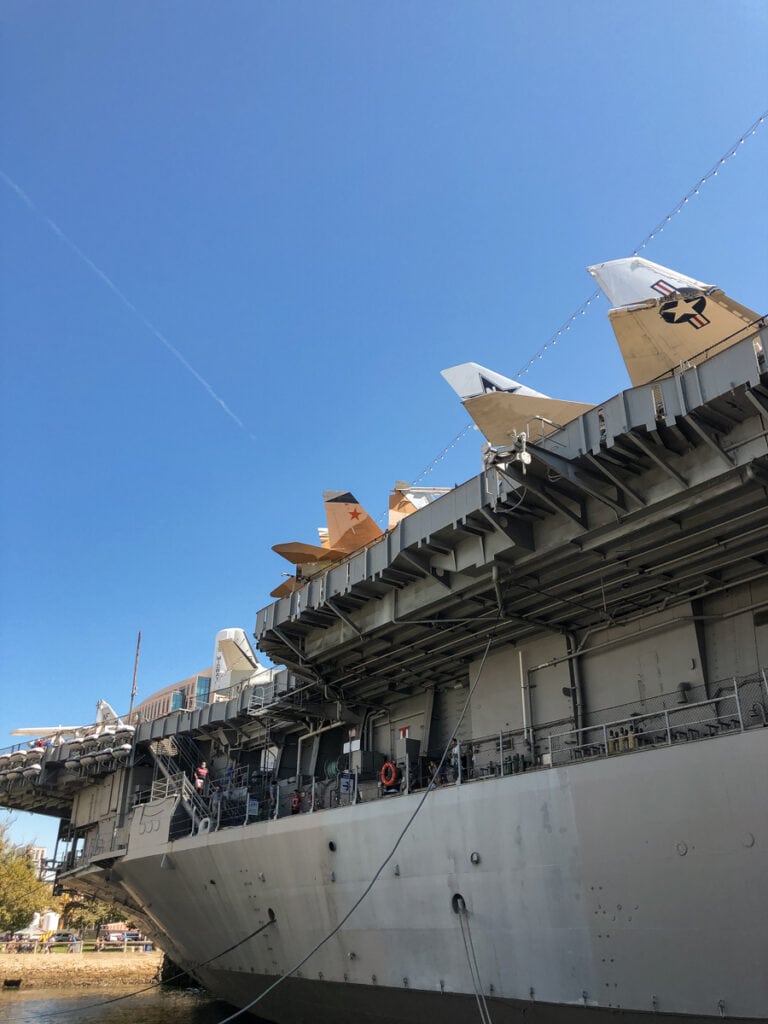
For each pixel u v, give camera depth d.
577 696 18.12
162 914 25.77
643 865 12.70
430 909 15.94
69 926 69.38
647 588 16.64
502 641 19.92
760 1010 11.18
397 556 17.80
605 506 15.04
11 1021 26.33
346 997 18.23
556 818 14.05
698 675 16.03
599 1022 13.14
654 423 13.26
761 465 12.98
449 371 21.08
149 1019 26.31
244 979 22.30
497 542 16.23
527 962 14.10
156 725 30.11
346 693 24.00
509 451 13.74
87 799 33.62
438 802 16.22
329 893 18.41
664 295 18.02
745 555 15.10
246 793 23.98
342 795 20.17
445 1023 16.02
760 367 11.98
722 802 11.93
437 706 22.62
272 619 22.20
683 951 12.08
